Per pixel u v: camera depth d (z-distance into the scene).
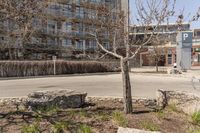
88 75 34.25
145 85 19.05
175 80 23.70
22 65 32.06
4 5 6.63
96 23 9.52
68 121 7.33
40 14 8.20
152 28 8.41
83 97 9.52
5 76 30.62
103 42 9.71
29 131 6.64
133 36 8.81
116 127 7.09
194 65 62.81
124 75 8.30
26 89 16.69
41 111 8.24
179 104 8.99
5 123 7.26
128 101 8.28
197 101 8.52
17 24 7.72
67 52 50.81
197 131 7.00
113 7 9.33
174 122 7.77
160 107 9.50
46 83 21.80
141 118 7.79
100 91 15.13
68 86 18.72
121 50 9.60
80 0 11.77
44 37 45.09
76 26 11.89
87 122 7.34
